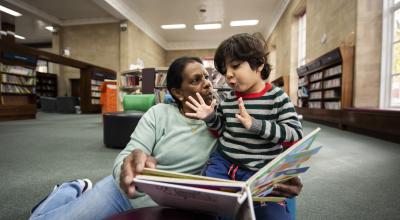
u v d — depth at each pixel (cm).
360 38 548
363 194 203
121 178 69
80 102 1229
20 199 191
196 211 74
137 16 1239
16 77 831
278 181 75
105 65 1256
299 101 887
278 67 1216
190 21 1320
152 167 71
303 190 211
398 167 278
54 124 704
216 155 108
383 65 534
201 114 99
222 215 72
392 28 521
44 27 1379
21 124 698
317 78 725
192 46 1761
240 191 57
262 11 1189
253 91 102
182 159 105
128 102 436
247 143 97
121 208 92
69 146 388
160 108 113
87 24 1259
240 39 96
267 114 98
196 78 102
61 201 101
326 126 664
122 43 1205
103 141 418
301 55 967
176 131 106
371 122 473
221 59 100
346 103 575
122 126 363
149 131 107
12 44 784
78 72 1366
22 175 246
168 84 109
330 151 357
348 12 583
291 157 66
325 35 702
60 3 1070
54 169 266
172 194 65
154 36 1516
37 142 421
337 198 194
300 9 923
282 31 1127
